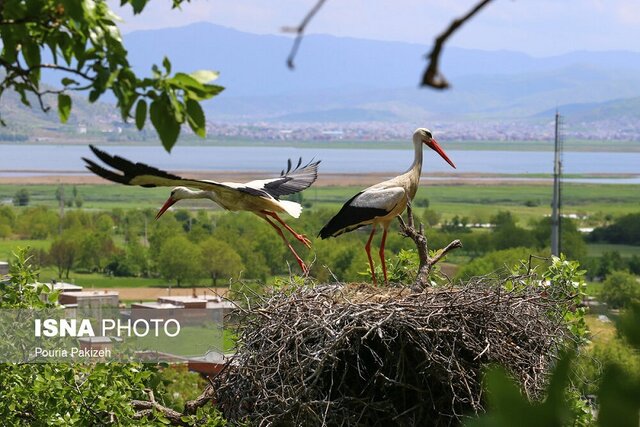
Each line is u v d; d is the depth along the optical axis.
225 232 74.62
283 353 8.77
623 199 163.88
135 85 3.13
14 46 3.24
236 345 9.39
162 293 57.81
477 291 9.23
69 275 78.31
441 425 8.91
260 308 9.13
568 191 179.62
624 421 1.60
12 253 10.01
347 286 10.06
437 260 11.26
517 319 9.09
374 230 11.94
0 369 9.34
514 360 8.87
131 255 78.31
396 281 12.49
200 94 3.19
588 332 9.38
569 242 75.31
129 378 9.74
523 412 1.62
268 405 8.70
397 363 8.67
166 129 3.16
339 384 9.03
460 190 180.00
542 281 10.22
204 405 9.95
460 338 8.72
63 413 9.13
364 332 8.72
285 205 10.82
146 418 9.41
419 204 132.25
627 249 85.25
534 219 98.62
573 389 1.92
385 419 9.04
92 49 3.14
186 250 70.44
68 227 94.31
